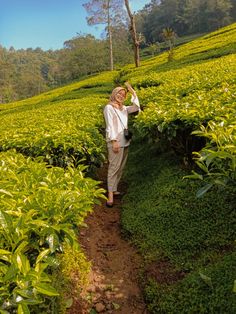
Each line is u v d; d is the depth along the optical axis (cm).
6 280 196
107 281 374
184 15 8206
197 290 321
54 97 2016
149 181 553
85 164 543
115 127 532
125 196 549
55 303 283
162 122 468
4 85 8056
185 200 449
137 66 2617
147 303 341
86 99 1246
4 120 1019
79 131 557
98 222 491
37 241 241
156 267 377
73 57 6944
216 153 257
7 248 223
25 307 192
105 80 2375
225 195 425
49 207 260
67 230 244
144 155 676
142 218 455
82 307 335
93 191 319
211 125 358
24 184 310
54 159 508
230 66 807
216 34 2825
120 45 6712
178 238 399
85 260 399
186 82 729
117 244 439
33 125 688
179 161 556
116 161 536
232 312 287
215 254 362
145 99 696
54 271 303
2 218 228
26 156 530
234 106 439
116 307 341
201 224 404
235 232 376
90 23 4612
